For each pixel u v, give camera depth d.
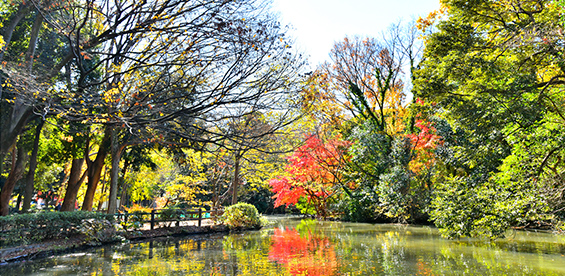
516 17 10.55
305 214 30.48
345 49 23.95
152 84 6.96
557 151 9.37
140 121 7.00
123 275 7.21
